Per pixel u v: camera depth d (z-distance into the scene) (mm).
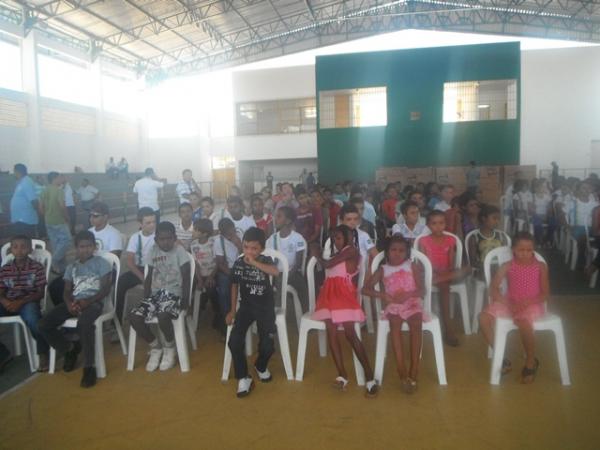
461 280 4477
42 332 3797
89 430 3000
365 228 5598
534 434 2773
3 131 16141
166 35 20016
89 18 16922
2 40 16203
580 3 19766
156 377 3777
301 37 23938
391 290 3598
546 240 8586
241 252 4566
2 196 12555
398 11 22219
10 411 3271
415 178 12023
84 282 3957
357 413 3094
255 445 2770
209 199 5773
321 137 12805
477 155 12078
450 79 12039
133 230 13656
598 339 4234
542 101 20484
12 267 4113
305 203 6234
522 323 3406
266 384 3580
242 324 3521
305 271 4941
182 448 2768
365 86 12430
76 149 19750
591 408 3051
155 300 3918
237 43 23375
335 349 3465
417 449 2668
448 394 3311
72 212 11266
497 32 22672
